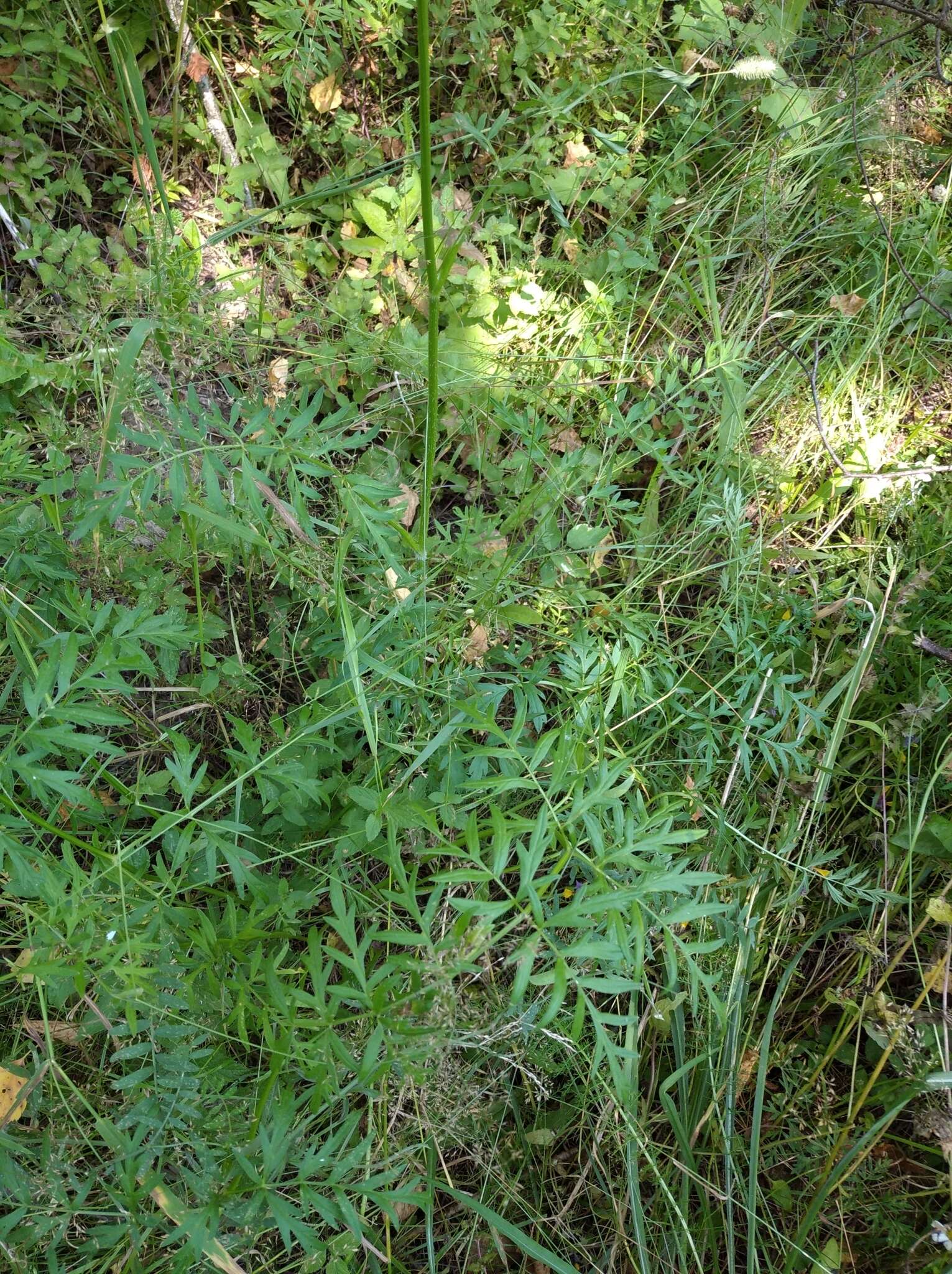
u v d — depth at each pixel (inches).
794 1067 94.4
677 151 125.1
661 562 105.3
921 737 100.8
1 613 78.0
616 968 83.8
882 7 132.4
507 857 59.1
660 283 122.0
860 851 102.4
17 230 102.4
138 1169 64.5
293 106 116.0
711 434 115.0
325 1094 61.9
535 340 112.5
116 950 65.3
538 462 99.3
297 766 73.6
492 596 88.6
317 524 90.3
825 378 120.3
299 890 81.2
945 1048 86.7
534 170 118.2
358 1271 79.9
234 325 104.0
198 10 110.8
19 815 75.5
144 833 73.7
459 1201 83.1
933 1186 89.7
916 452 119.1
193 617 85.7
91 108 109.3
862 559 112.5
